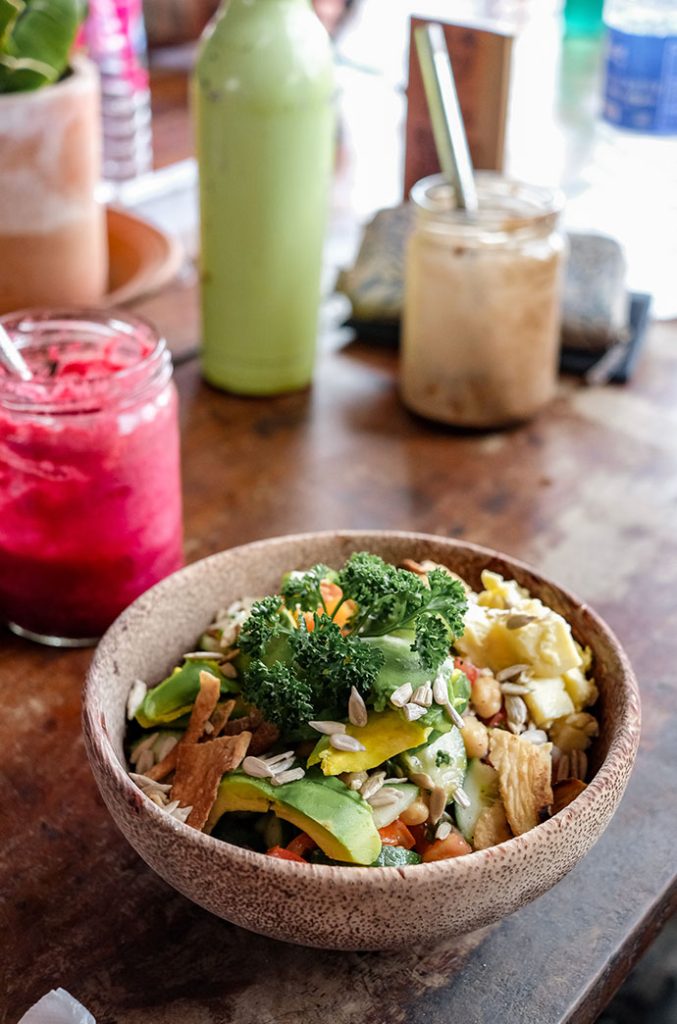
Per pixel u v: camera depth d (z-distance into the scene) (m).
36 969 0.52
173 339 0.86
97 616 0.64
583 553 0.71
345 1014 0.51
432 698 0.51
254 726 0.53
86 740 0.51
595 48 1.40
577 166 1.14
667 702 0.63
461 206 0.77
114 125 1.08
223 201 0.77
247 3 0.75
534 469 0.78
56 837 0.57
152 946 0.53
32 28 0.79
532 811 0.52
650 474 0.78
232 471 0.77
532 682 0.55
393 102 1.30
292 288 0.80
